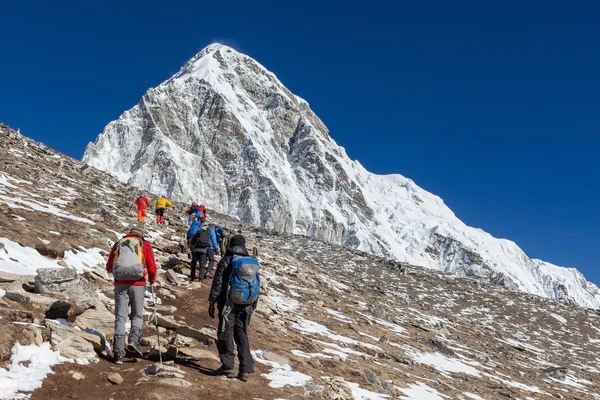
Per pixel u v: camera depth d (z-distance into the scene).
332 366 10.27
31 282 8.55
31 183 20.75
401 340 17.17
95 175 36.59
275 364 9.18
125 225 18.72
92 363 7.05
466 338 24.56
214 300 7.65
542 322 40.31
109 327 8.31
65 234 12.92
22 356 6.29
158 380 6.80
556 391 16.73
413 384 11.34
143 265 7.77
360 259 50.44
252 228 60.25
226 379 7.60
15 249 9.89
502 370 18.22
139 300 7.69
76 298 8.39
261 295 15.66
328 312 17.84
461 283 50.00
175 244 17.44
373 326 18.19
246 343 7.79
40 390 5.85
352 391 9.02
